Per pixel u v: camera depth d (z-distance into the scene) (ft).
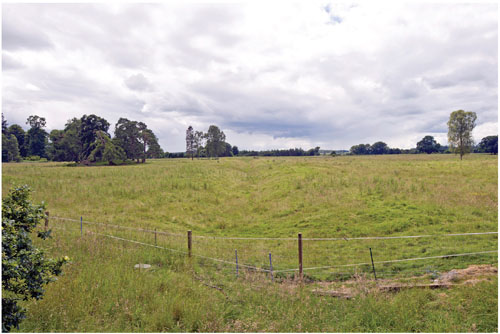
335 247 42.27
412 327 21.30
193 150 456.04
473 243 37.91
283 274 33.58
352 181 84.64
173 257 36.70
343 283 30.12
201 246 44.19
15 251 18.62
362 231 48.39
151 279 28.71
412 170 102.83
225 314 24.11
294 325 22.00
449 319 21.50
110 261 33.01
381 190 71.82
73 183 98.78
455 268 30.81
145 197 82.02
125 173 132.77
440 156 333.01
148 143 339.57
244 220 63.67
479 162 119.14
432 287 26.55
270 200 77.77
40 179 101.96
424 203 59.06
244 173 159.74
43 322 20.90
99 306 23.11
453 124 219.41
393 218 52.80
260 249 43.32
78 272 28.73
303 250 41.70
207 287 29.30
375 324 21.91
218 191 94.48
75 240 39.68
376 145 590.96
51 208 66.13
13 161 311.27
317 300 25.96
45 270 20.24
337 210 60.85
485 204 55.36
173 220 63.72
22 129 367.86
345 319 22.99
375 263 34.65
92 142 306.55
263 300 26.14
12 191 19.99
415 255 35.99
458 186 70.85
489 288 24.54
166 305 23.59
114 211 67.56
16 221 19.43
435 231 44.42
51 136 321.73
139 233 47.88
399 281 28.91
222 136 455.63
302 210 64.64
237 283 30.42
